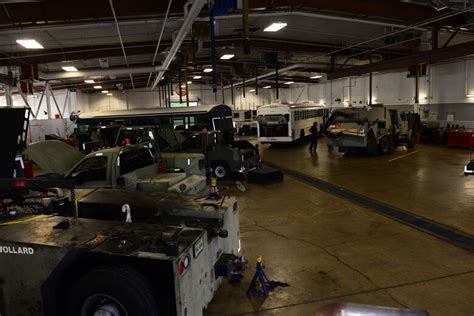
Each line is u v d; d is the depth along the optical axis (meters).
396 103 25.44
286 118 20.77
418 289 4.31
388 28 15.25
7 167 4.07
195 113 15.21
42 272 3.14
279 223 7.14
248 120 35.78
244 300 4.18
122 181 6.24
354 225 6.84
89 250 2.99
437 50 13.40
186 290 3.04
